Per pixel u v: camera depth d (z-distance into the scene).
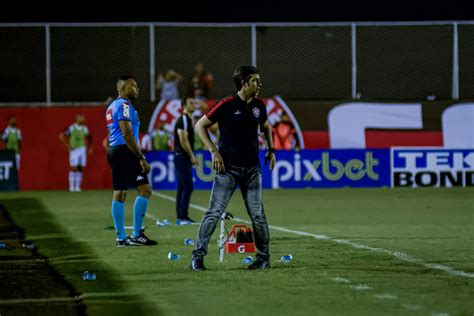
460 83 71.00
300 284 24.03
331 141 69.69
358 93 70.88
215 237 36.22
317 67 70.38
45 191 67.69
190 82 69.94
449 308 20.53
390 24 70.56
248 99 26.14
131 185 34.06
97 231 39.78
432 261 28.45
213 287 23.73
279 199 58.91
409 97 71.00
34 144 68.19
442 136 70.31
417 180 70.25
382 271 26.31
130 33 69.62
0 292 23.42
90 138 68.75
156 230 40.00
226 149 26.20
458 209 50.69
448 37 70.88
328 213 48.50
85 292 23.27
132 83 34.06
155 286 24.06
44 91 69.75
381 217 45.91
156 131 68.56
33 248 33.34
